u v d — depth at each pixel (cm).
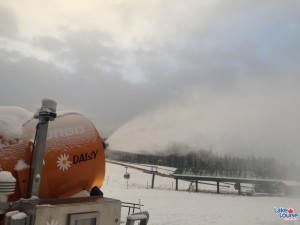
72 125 313
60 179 294
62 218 245
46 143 289
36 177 261
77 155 306
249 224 1678
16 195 268
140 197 2584
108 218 279
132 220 309
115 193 2733
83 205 261
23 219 226
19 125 287
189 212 1948
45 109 266
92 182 324
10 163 269
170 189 3441
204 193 3506
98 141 327
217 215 1906
